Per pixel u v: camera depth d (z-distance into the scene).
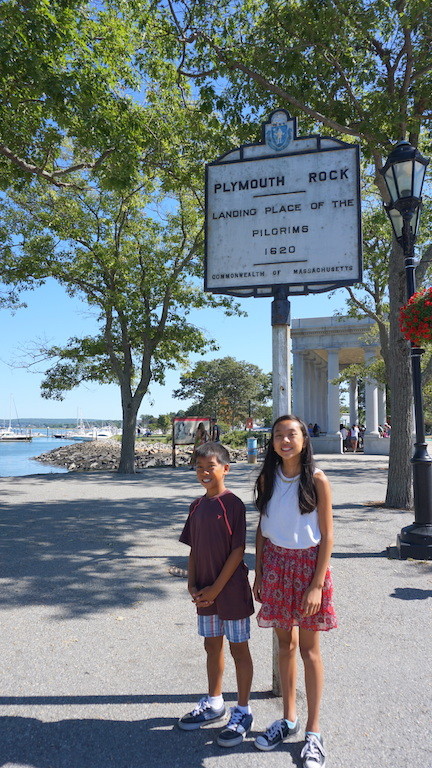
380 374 22.91
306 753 2.84
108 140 10.36
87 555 7.32
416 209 7.73
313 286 4.09
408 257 7.73
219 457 3.31
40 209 19.06
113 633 4.66
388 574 6.53
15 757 2.90
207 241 4.33
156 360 22.58
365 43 11.02
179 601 5.54
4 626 4.79
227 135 12.18
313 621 3.00
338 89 11.41
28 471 32.25
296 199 4.14
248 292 4.25
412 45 10.66
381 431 34.56
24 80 9.08
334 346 33.12
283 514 3.10
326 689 3.68
